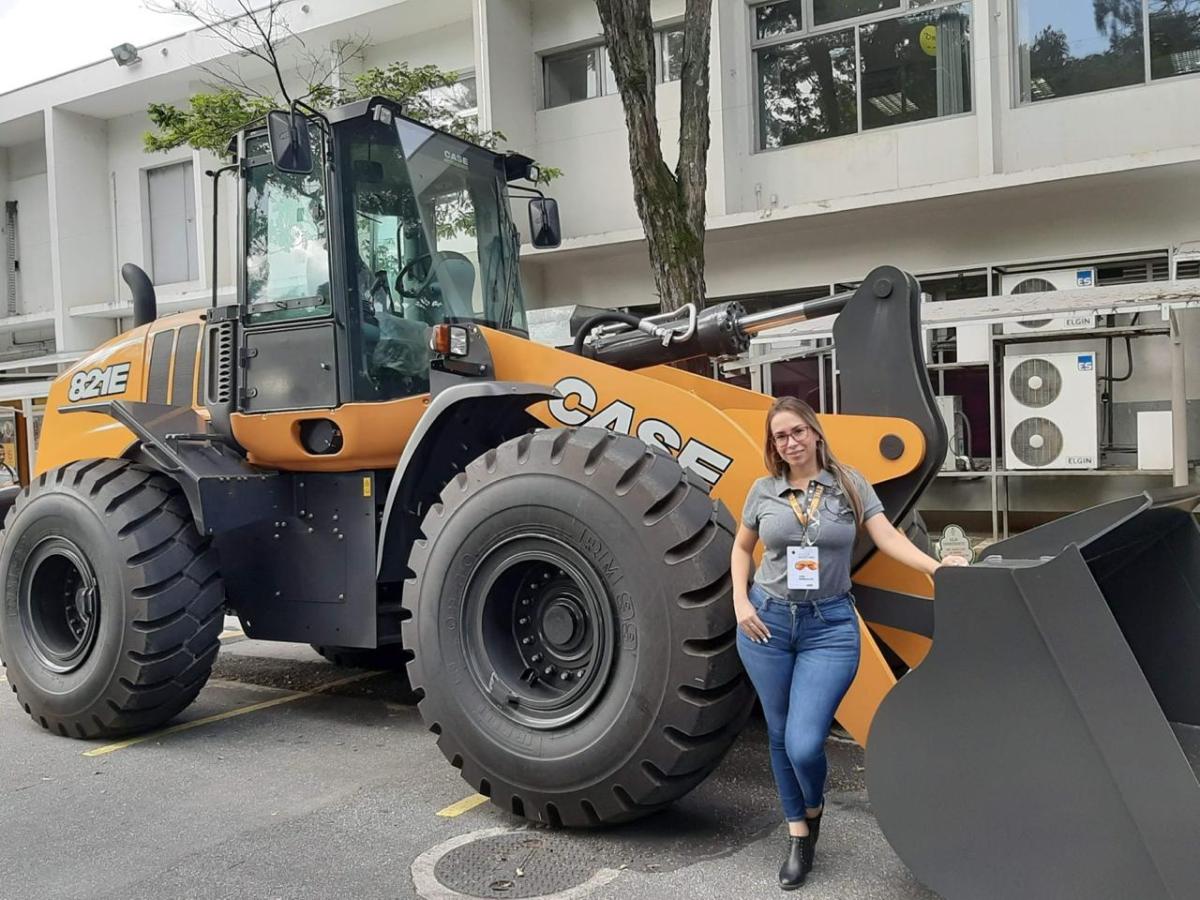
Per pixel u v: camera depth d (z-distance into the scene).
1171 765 2.36
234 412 4.79
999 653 2.61
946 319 7.20
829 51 11.81
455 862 3.31
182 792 4.08
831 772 4.07
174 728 5.02
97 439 5.46
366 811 3.81
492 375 4.23
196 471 4.57
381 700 5.52
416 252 4.76
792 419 2.99
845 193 11.62
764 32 12.18
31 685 4.91
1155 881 2.37
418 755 4.51
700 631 3.14
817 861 3.22
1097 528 2.97
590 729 3.33
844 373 3.83
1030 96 10.56
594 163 13.30
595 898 3.02
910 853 2.74
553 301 13.77
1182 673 3.22
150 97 17.27
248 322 4.76
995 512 8.57
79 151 18.17
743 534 3.09
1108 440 9.07
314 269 4.55
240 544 4.96
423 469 4.44
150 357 5.43
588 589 3.39
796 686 2.99
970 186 10.14
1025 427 8.45
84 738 4.88
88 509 4.73
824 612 2.98
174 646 4.66
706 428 3.81
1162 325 8.23
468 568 3.64
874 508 3.01
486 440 4.47
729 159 12.09
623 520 3.29
